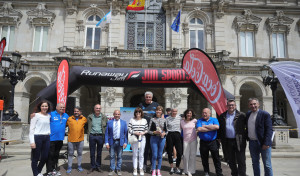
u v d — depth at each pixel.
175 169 7.33
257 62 21.14
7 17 20.88
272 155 11.77
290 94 6.14
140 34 22.03
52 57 19.38
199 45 21.72
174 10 21.59
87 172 6.97
